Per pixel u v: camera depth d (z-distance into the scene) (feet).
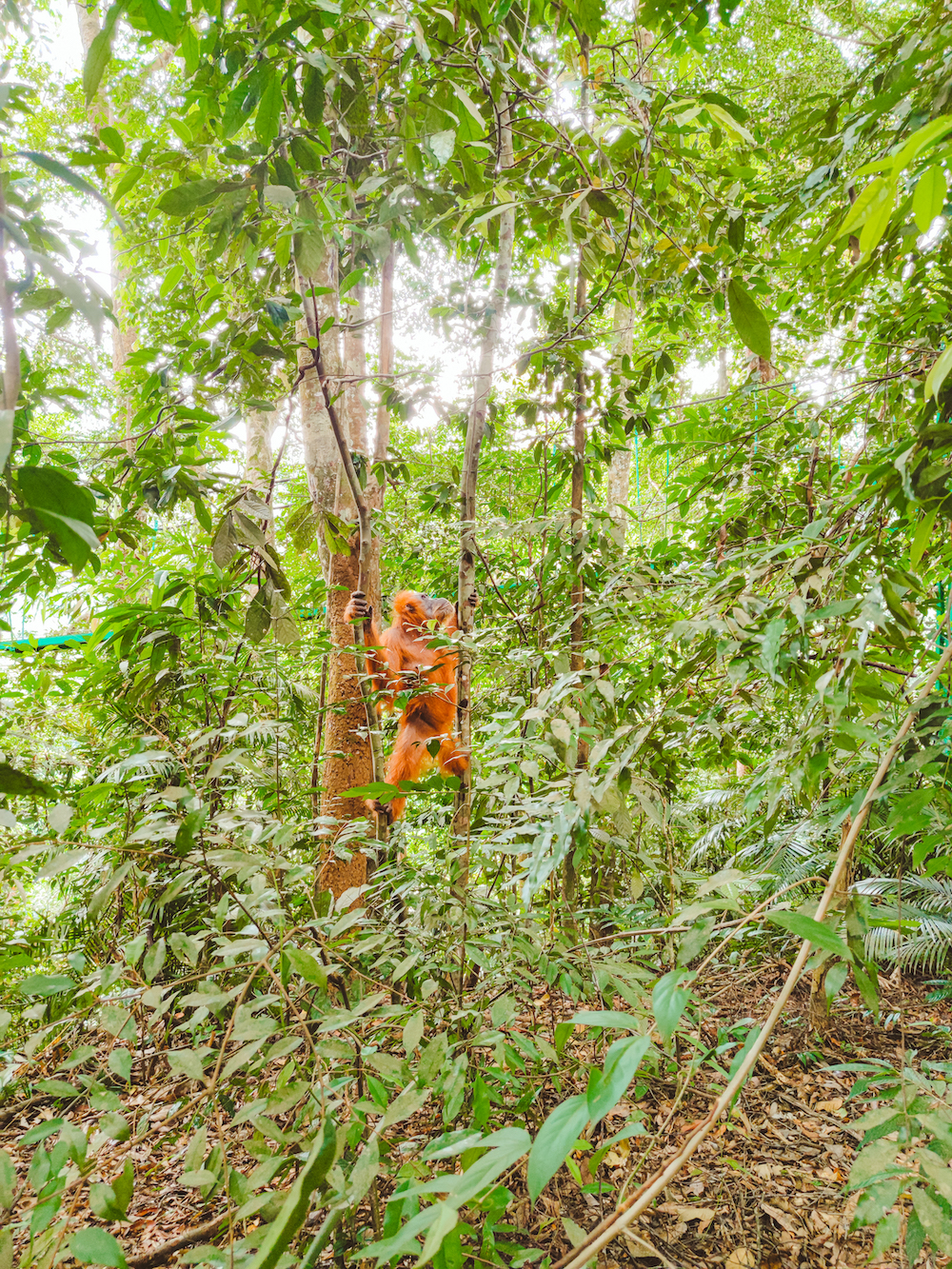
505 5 6.12
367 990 6.18
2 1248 2.96
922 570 6.51
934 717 3.77
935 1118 3.25
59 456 5.93
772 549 5.31
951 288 7.59
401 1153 5.03
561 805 5.00
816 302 10.30
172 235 7.27
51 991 3.68
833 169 7.00
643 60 7.82
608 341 10.67
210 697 8.84
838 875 3.52
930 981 11.20
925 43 5.56
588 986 6.46
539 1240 6.07
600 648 8.07
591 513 9.61
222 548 7.23
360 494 8.77
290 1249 4.73
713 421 11.10
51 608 11.21
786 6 25.98
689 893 6.72
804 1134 8.09
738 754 8.63
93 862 5.76
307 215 5.74
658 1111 8.05
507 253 8.57
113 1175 4.41
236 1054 3.93
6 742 10.41
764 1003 10.94
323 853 7.29
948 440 3.95
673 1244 6.44
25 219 3.93
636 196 8.71
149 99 15.28
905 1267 6.08
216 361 7.79
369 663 9.39
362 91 6.70
